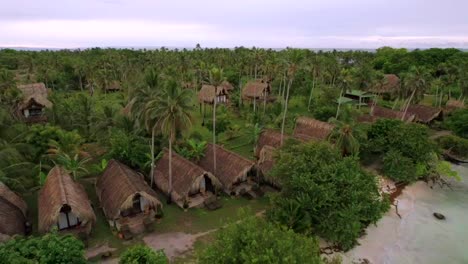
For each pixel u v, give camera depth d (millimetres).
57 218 27844
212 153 43938
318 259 21531
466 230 35750
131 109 39562
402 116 67625
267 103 80938
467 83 77062
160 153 42469
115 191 33250
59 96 78438
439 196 43781
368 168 49438
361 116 67875
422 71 67562
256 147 49844
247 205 37094
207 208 36031
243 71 107750
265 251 19562
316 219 30297
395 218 37531
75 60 115438
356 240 32250
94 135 51375
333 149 35938
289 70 52688
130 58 128875
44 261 19250
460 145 54375
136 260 22359
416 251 31750
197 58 119438
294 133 56531
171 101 32688
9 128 39781
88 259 27125
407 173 44000
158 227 32250
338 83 74875
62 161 38531
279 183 36562
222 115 59844
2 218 26922
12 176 34656
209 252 21156
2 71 63844
